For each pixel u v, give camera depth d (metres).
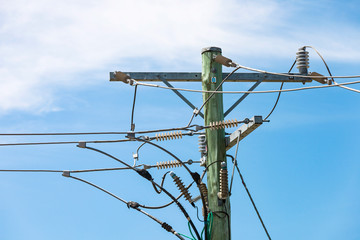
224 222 11.03
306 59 11.95
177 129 11.01
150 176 10.68
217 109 11.51
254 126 10.88
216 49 11.73
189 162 12.12
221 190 10.90
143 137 11.29
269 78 11.94
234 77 11.87
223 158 11.41
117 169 11.77
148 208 10.97
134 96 10.42
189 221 10.64
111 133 11.02
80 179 11.33
